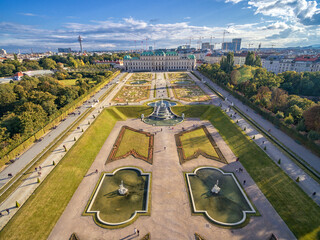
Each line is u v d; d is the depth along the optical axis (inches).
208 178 2901.1
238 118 4741.6
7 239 1974.7
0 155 3075.8
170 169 3088.1
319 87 6604.3
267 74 6717.5
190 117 5260.8
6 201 2397.9
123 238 2018.9
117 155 3476.9
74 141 3732.8
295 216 2197.3
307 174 2755.9
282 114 4333.2
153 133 4296.3
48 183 2679.6
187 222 2191.2
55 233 2062.0
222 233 2058.3
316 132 3309.5
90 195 2583.7
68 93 5826.8
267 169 2920.8
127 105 5925.2
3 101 5211.6
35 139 3818.9
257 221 2180.1
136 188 2731.3
